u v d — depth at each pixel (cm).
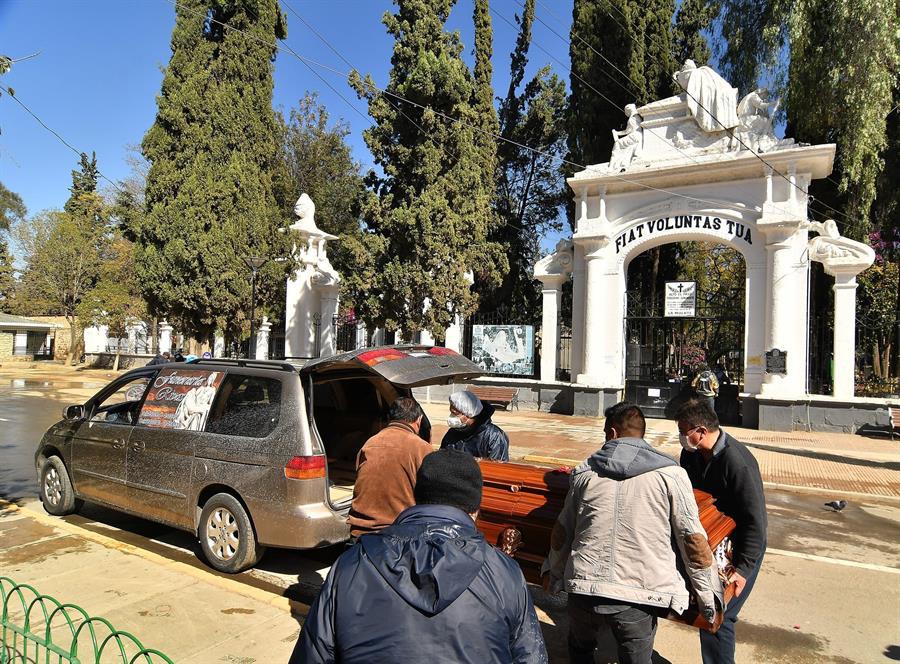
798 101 1603
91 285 3369
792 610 466
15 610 416
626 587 270
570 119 2073
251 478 489
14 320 4100
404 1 1641
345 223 3238
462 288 1612
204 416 536
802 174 1430
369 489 386
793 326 1421
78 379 2612
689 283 1598
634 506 276
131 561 510
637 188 1617
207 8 1867
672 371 1936
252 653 364
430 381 482
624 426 309
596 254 1641
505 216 2517
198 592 450
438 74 1587
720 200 1513
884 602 482
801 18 1505
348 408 704
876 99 1448
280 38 2005
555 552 311
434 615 163
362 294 1645
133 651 362
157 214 1755
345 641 165
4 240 3900
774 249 1427
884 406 1335
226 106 1811
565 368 1989
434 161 1609
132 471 572
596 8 1961
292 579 502
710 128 1508
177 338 3002
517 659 177
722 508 341
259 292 1806
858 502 827
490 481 419
